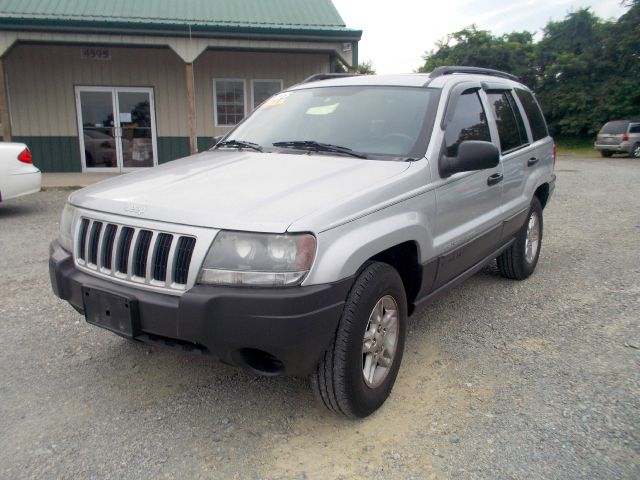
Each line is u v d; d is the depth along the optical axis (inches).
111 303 107.8
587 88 1384.1
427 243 129.3
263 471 101.5
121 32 498.0
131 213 109.6
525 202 193.2
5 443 108.7
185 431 113.8
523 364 142.8
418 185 126.4
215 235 99.2
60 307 180.4
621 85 1317.7
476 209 156.3
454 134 146.9
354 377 109.3
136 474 100.2
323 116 154.9
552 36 1505.9
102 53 574.6
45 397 126.1
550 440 109.7
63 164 585.9
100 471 100.8
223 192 111.7
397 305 123.4
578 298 192.7
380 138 140.3
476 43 1535.4
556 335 161.3
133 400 125.6
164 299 101.7
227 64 605.9
